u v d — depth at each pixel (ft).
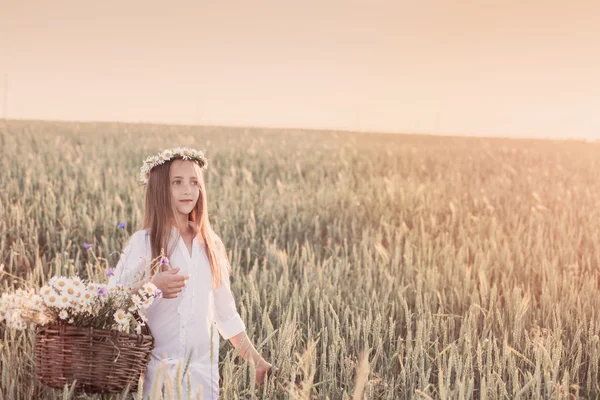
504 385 11.44
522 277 22.54
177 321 10.52
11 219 27.50
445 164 66.08
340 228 29.37
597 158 76.59
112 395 11.22
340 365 13.67
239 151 67.77
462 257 22.80
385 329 15.33
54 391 11.46
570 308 17.88
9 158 48.29
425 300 16.97
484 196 38.73
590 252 26.94
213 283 11.09
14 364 12.70
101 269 17.57
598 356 14.51
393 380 12.57
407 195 36.58
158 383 8.67
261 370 11.73
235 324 11.60
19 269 22.22
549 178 53.62
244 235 26.94
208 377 10.60
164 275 9.84
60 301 9.18
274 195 36.76
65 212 28.14
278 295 16.22
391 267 21.72
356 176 53.36
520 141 135.33
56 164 44.86
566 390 11.73
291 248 27.20
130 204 31.96
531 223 30.86
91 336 9.25
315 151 74.08
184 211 10.78
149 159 10.96
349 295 18.38
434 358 13.65
